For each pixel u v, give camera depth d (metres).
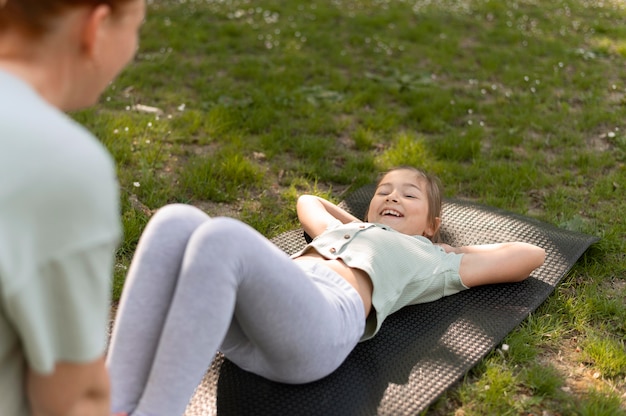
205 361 1.76
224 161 4.11
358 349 2.48
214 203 3.77
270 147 4.42
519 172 4.18
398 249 2.72
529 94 5.58
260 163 4.24
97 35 1.28
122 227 3.31
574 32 7.58
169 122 4.65
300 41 6.72
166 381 1.72
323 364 2.12
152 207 3.62
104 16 1.27
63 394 1.29
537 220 3.48
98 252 1.19
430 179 3.21
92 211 1.17
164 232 1.86
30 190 1.11
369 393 2.27
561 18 8.14
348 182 4.11
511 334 2.68
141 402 1.74
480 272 2.88
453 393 2.36
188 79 5.61
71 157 1.14
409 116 5.09
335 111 5.09
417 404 2.24
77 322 1.21
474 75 6.04
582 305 2.90
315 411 2.17
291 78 5.70
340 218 3.29
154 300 1.82
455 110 5.15
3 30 1.24
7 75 1.21
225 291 1.75
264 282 1.84
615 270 3.20
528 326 2.74
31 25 1.23
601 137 4.82
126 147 4.14
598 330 2.78
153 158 4.11
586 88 5.80
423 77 5.81
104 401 1.37
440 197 3.22
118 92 5.18
